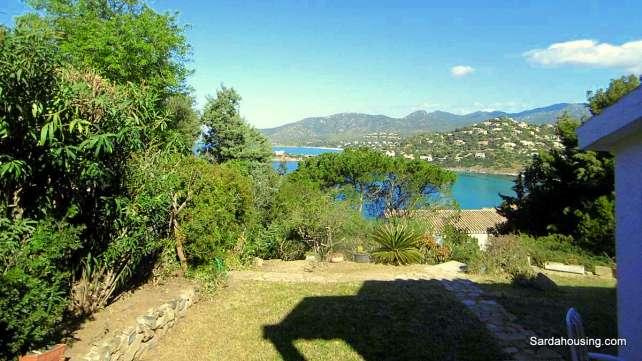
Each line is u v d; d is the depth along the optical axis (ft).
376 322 22.76
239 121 104.42
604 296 29.14
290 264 40.11
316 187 76.13
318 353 19.08
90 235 18.44
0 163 13.66
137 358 18.34
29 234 14.47
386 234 41.50
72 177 16.85
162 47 71.82
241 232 37.40
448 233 58.29
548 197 66.18
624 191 10.78
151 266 25.70
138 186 20.79
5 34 13.55
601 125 10.60
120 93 18.86
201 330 21.95
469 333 21.17
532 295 28.60
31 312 13.08
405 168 86.28
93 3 73.15
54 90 14.80
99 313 19.29
